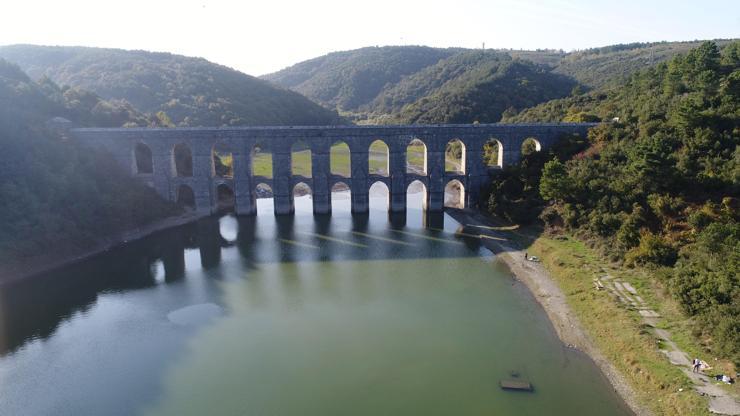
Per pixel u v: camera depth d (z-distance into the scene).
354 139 94.50
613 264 59.16
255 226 89.44
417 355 44.53
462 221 91.38
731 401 33.69
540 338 47.16
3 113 77.44
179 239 81.31
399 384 39.97
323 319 52.22
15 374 42.12
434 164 96.50
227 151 154.00
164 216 89.81
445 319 51.72
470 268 67.31
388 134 94.69
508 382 39.66
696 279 46.00
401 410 36.56
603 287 53.31
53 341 47.75
